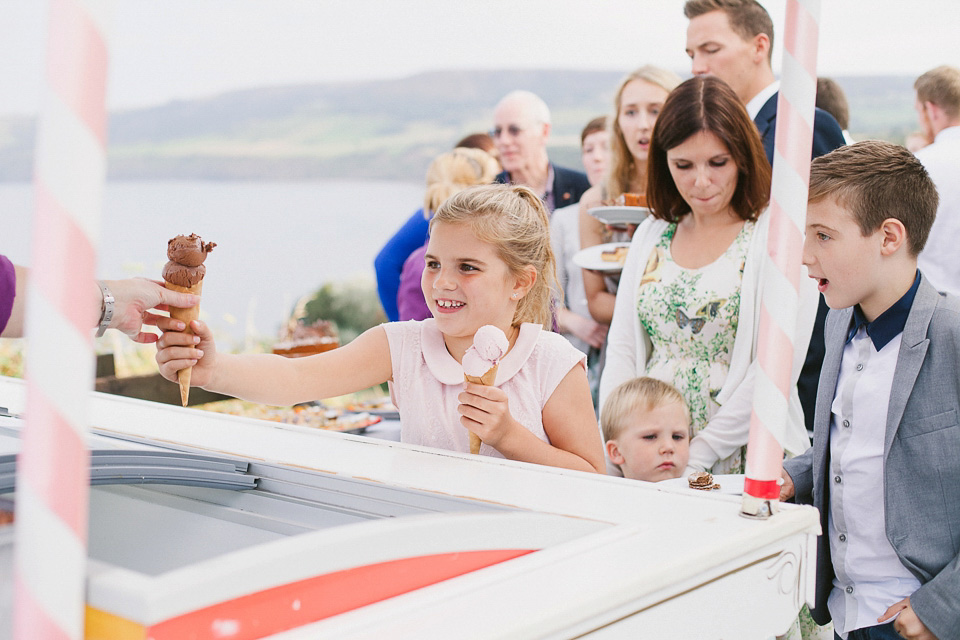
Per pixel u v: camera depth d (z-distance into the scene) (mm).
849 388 1521
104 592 571
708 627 852
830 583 1613
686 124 2232
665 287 2359
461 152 3533
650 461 2197
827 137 2529
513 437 1354
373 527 705
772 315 946
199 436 1258
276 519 995
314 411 3691
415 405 1521
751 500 952
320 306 7266
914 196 1451
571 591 706
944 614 1358
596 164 3799
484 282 1439
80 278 500
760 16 2838
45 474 505
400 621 642
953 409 1391
